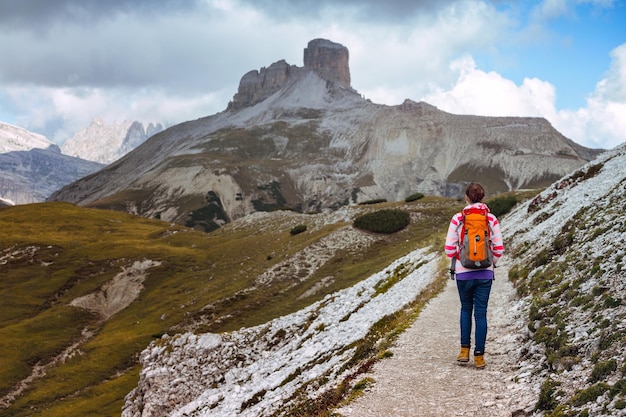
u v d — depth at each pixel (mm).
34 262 136375
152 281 122625
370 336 20938
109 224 183625
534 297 17469
